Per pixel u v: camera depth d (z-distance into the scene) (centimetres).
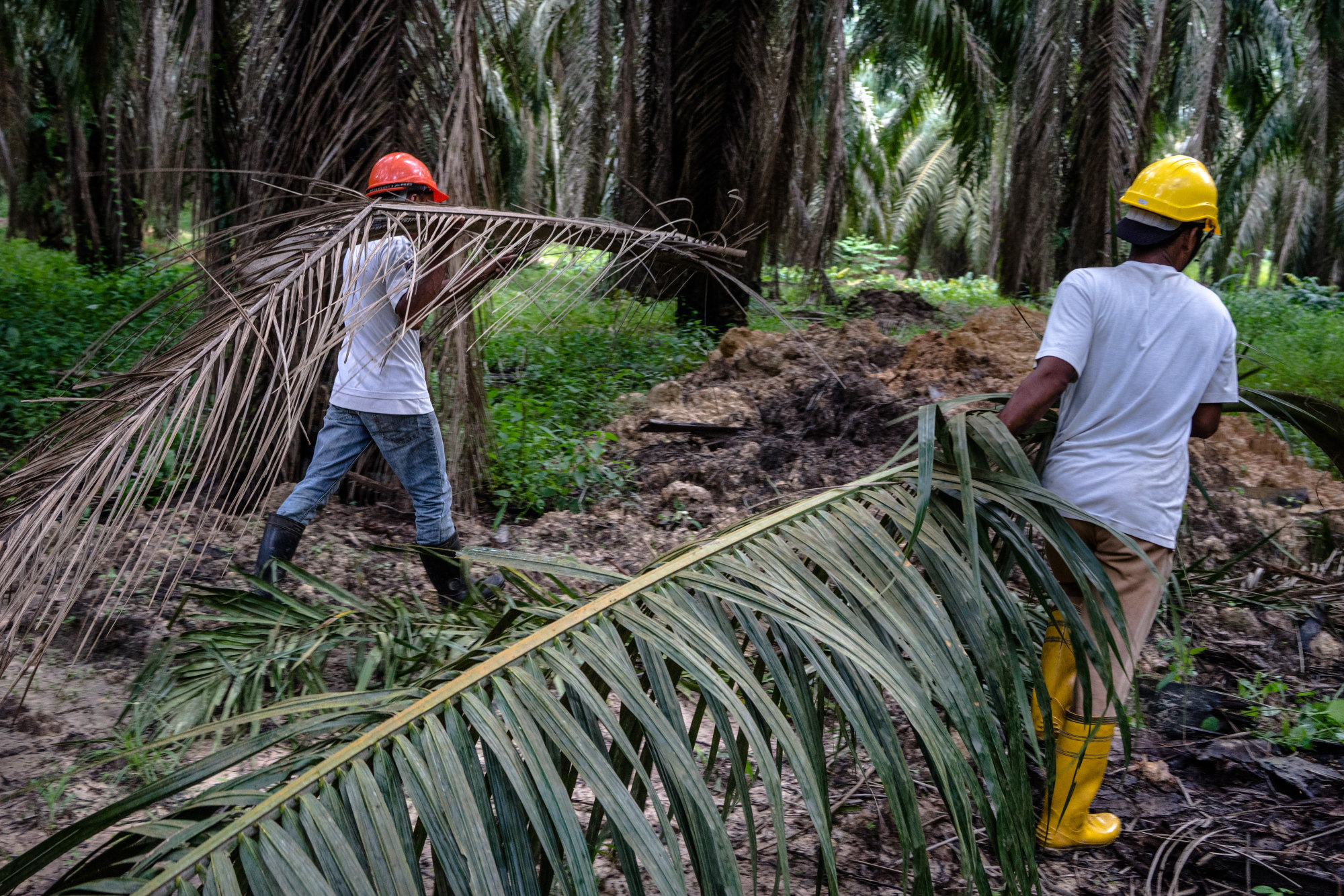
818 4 915
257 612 304
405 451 367
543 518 522
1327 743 333
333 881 137
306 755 156
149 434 206
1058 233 1081
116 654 348
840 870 266
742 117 914
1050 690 282
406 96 485
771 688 260
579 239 288
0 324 714
